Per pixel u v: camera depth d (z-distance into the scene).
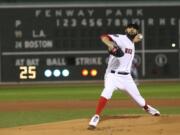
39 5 65.00
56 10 65.00
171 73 66.81
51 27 65.12
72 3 65.00
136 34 27.89
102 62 65.62
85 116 35.47
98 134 25.41
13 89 60.53
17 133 26.20
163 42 66.31
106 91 27.56
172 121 28.30
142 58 66.25
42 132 26.25
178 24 66.25
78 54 65.44
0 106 42.59
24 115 36.28
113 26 65.44
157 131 25.83
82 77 65.81
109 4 65.25
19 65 65.75
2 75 65.94
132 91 28.23
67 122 28.91
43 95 52.81
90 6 65.12
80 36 65.31
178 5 66.19
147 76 66.50
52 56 65.50
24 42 65.44
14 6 65.12
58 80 65.75
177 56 66.56
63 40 65.31
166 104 42.91
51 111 38.75
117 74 27.75
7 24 65.38
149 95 51.53
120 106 41.97
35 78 65.75
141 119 28.72
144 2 65.88
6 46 65.62
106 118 29.28
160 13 66.12
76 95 52.25
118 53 27.45
